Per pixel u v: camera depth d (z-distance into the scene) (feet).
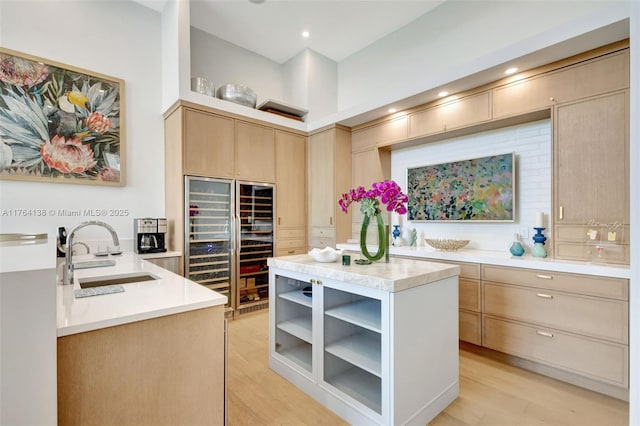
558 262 7.64
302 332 7.55
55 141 10.19
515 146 10.04
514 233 10.10
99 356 3.69
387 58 14.40
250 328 11.33
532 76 8.69
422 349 5.83
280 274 7.84
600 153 7.49
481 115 9.79
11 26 9.59
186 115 11.44
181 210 11.25
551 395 6.89
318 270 6.61
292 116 15.60
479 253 9.84
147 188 12.14
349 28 13.88
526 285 8.05
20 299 2.93
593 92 7.61
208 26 13.71
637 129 4.51
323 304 6.60
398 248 11.67
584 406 6.49
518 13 10.28
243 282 12.95
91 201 10.93
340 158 14.14
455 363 6.68
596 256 7.51
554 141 8.22
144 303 4.35
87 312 3.93
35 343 3.00
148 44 12.35
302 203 15.15
